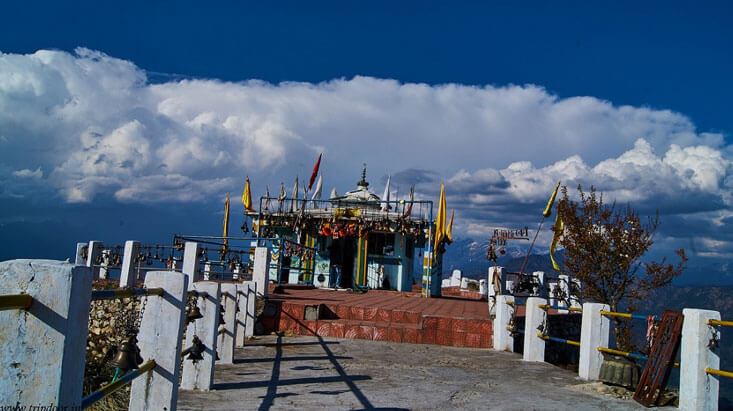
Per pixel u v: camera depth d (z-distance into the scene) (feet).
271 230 94.53
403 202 88.17
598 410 23.56
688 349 23.63
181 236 62.90
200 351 22.50
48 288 9.50
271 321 44.68
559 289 55.52
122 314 43.32
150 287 16.66
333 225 88.38
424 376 29.60
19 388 9.30
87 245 64.23
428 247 84.53
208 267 61.72
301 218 91.09
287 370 29.71
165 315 16.56
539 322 36.55
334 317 46.42
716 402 23.24
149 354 16.42
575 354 53.36
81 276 9.80
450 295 103.24
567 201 55.11
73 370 9.65
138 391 16.31
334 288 87.30
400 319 45.70
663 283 52.13
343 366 31.53
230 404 21.85
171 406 16.21
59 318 9.42
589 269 53.36
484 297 89.04
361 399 23.47
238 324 37.65
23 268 9.52
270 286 64.75
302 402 22.59
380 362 33.45
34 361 9.34
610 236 53.21
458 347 41.83
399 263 92.43
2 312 9.46
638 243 52.70
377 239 92.99
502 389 27.04
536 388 27.66
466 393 25.72
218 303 24.93
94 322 47.01
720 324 22.88
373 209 98.17
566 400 25.17
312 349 37.35
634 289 52.60
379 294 80.48
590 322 30.42
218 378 26.81
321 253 92.84
